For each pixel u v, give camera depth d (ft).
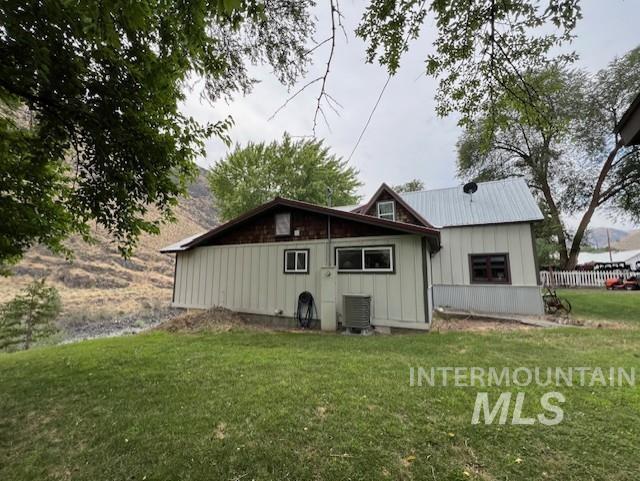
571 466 6.45
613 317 26.48
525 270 29.84
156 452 7.28
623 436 7.50
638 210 58.03
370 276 23.49
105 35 5.80
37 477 6.65
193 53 8.75
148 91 9.45
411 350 16.20
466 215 33.83
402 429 7.93
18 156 11.29
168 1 6.46
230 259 29.60
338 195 73.10
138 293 66.18
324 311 23.47
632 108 6.27
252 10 6.07
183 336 21.29
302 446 7.32
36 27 6.93
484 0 7.97
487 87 10.18
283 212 27.40
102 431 8.30
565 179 63.46
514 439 7.42
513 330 21.75
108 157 10.61
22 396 10.78
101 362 14.74
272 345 18.04
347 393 10.22
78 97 8.71
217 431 8.07
